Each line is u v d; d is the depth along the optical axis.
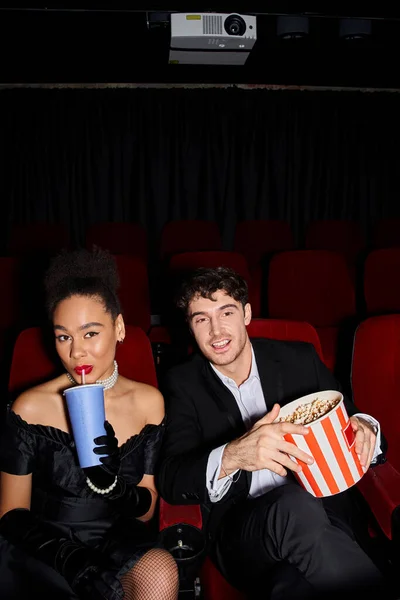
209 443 1.57
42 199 5.56
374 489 1.44
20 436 1.42
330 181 5.89
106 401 1.49
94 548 1.33
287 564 1.24
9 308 2.99
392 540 1.30
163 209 5.74
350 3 3.67
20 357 1.68
